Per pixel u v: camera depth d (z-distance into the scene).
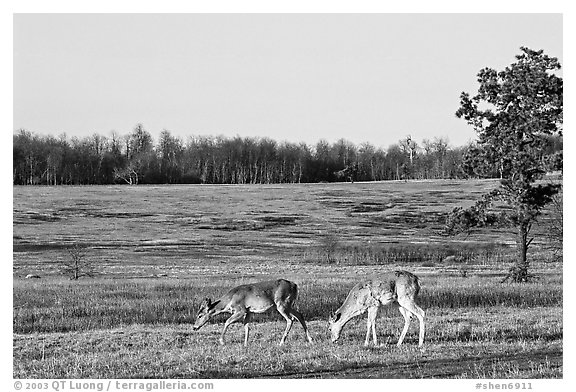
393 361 20.17
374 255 68.69
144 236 90.19
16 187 128.12
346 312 22.81
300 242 85.31
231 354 21.22
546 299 33.59
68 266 55.38
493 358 20.44
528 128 44.06
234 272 54.19
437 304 32.31
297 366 19.84
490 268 55.16
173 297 34.41
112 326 27.52
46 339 23.81
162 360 20.69
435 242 81.56
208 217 104.81
